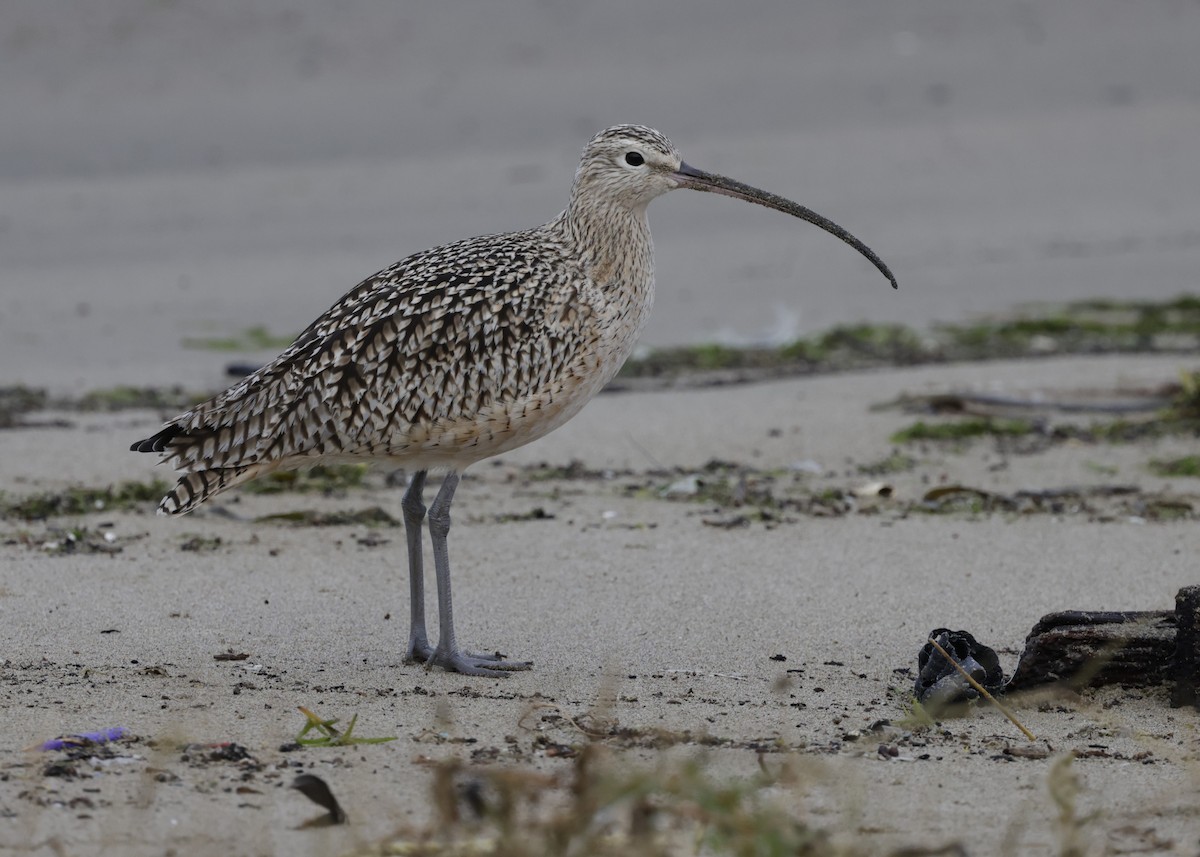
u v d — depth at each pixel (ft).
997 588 44.34
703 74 147.54
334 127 132.67
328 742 31.94
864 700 35.68
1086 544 48.55
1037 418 65.57
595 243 40.78
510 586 44.47
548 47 152.76
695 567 46.19
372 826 27.73
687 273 98.53
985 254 101.81
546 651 39.24
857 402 68.49
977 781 30.55
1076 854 26.37
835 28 161.89
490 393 38.34
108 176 120.98
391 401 37.60
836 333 83.05
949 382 71.05
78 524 49.70
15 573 44.29
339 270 97.09
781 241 106.52
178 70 143.74
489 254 39.58
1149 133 133.39
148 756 30.81
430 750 31.73
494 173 120.57
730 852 26.12
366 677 36.99
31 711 33.30
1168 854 27.25
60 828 27.27
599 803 25.35
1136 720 34.32
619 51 153.07
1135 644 35.47
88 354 78.89
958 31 161.99
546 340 38.99
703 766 29.89
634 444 61.77
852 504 53.47
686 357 78.59
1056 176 122.01
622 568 46.06
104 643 38.73
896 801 29.40
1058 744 32.71
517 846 25.30
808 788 29.91
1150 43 158.10
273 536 49.14
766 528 50.47
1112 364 74.54
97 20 152.05
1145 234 106.52
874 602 43.14
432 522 38.78
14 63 142.92
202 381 73.61
